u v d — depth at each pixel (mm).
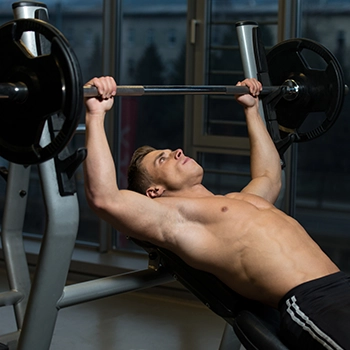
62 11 4926
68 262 1939
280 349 1890
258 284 2037
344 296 1925
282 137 2705
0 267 4660
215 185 4465
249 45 2623
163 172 2373
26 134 1747
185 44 4594
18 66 1743
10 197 2557
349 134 4449
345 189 4504
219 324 3643
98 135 1930
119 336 3441
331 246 4449
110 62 4461
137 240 2242
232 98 4172
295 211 4105
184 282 2166
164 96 4602
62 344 3316
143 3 4594
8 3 5137
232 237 2068
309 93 2584
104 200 1941
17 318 2516
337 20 4141
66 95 1642
